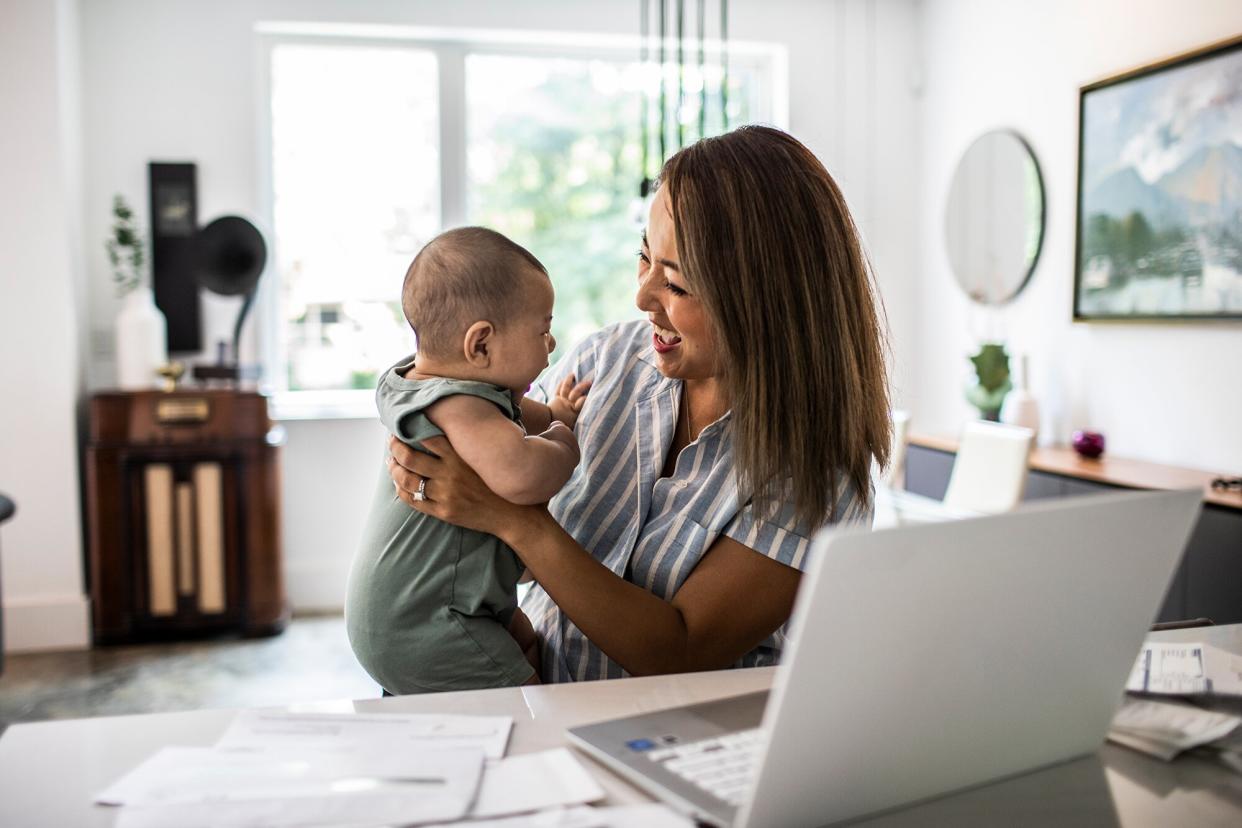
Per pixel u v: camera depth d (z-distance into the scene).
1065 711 0.80
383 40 4.29
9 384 3.69
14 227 3.66
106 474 3.69
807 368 1.08
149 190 4.03
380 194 4.36
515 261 1.19
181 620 3.78
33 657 3.63
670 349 1.17
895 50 4.62
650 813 0.68
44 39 3.62
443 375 1.19
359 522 4.27
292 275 4.32
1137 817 0.72
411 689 1.18
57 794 0.71
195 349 4.11
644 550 1.19
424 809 0.67
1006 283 4.04
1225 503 2.54
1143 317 3.33
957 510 3.12
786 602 1.11
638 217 3.76
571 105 4.49
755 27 4.46
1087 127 3.56
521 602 1.42
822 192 1.11
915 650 0.67
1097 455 3.42
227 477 3.76
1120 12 3.43
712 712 0.84
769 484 1.09
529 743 0.81
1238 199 2.94
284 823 0.65
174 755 0.76
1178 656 1.01
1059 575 0.72
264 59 4.21
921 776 0.73
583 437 1.31
